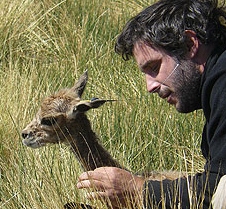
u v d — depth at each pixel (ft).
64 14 83.66
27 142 46.78
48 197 42.09
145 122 55.72
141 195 36.04
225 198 33.12
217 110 33.35
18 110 58.44
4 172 49.80
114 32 80.18
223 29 35.24
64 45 78.64
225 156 33.35
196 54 34.91
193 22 34.83
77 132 45.24
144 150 51.83
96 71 71.31
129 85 65.77
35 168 47.67
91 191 38.14
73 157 48.65
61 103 45.88
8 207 44.09
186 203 35.17
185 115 56.03
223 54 33.86
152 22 35.35
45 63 76.48
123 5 86.48
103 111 57.88
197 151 52.42
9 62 74.13
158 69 35.83
